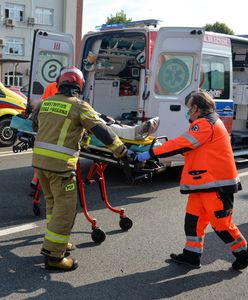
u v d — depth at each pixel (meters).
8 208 5.57
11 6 32.62
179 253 4.35
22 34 33.28
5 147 10.05
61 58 7.70
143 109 6.72
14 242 4.48
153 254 4.33
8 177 7.16
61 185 3.78
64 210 3.80
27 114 5.45
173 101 6.57
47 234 3.84
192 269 4.04
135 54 8.25
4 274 3.78
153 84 6.61
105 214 5.52
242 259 3.98
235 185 3.87
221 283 3.80
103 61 8.06
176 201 6.21
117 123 5.21
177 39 6.46
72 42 7.74
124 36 7.29
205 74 7.26
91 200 6.11
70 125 3.73
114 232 4.89
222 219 3.84
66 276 3.80
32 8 33.34
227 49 7.82
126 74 8.41
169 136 6.64
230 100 7.89
